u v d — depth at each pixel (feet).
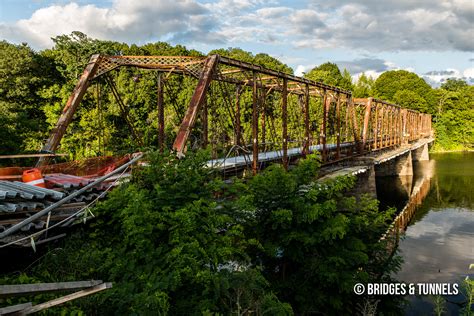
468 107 256.52
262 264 31.14
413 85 284.82
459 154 225.15
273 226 28.73
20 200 21.43
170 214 21.45
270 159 56.24
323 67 229.04
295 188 30.71
